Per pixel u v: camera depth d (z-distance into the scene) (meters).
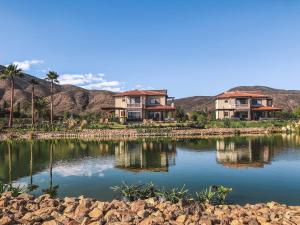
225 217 11.88
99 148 40.81
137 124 67.31
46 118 88.94
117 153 35.84
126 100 80.88
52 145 44.88
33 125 67.62
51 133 59.09
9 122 71.50
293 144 41.94
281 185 20.06
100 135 59.22
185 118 82.12
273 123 69.00
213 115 90.88
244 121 71.88
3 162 29.83
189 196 17.50
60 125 67.81
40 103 87.75
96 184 20.86
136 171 25.19
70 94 173.50
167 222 11.33
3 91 172.00
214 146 41.16
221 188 17.02
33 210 13.25
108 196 17.98
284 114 84.88
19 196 15.26
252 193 18.33
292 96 169.12
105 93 177.75
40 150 39.00
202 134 60.25
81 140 52.69
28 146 43.66
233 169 25.48
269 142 44.81
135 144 45.22
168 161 29.95
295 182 20.77
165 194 16.67
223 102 85.94
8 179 22.58
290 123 68.00
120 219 11.80
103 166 27.62
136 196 17.45
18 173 24.66
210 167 26.55
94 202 14.10
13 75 71.88
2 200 13.93
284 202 16.67
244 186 19.92
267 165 27.02
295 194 18.05
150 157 32.59
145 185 20.12
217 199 16.86
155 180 21.92
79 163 29.27
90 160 31.02
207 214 12.34
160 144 44.72
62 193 18.77
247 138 51.91
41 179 22.52
